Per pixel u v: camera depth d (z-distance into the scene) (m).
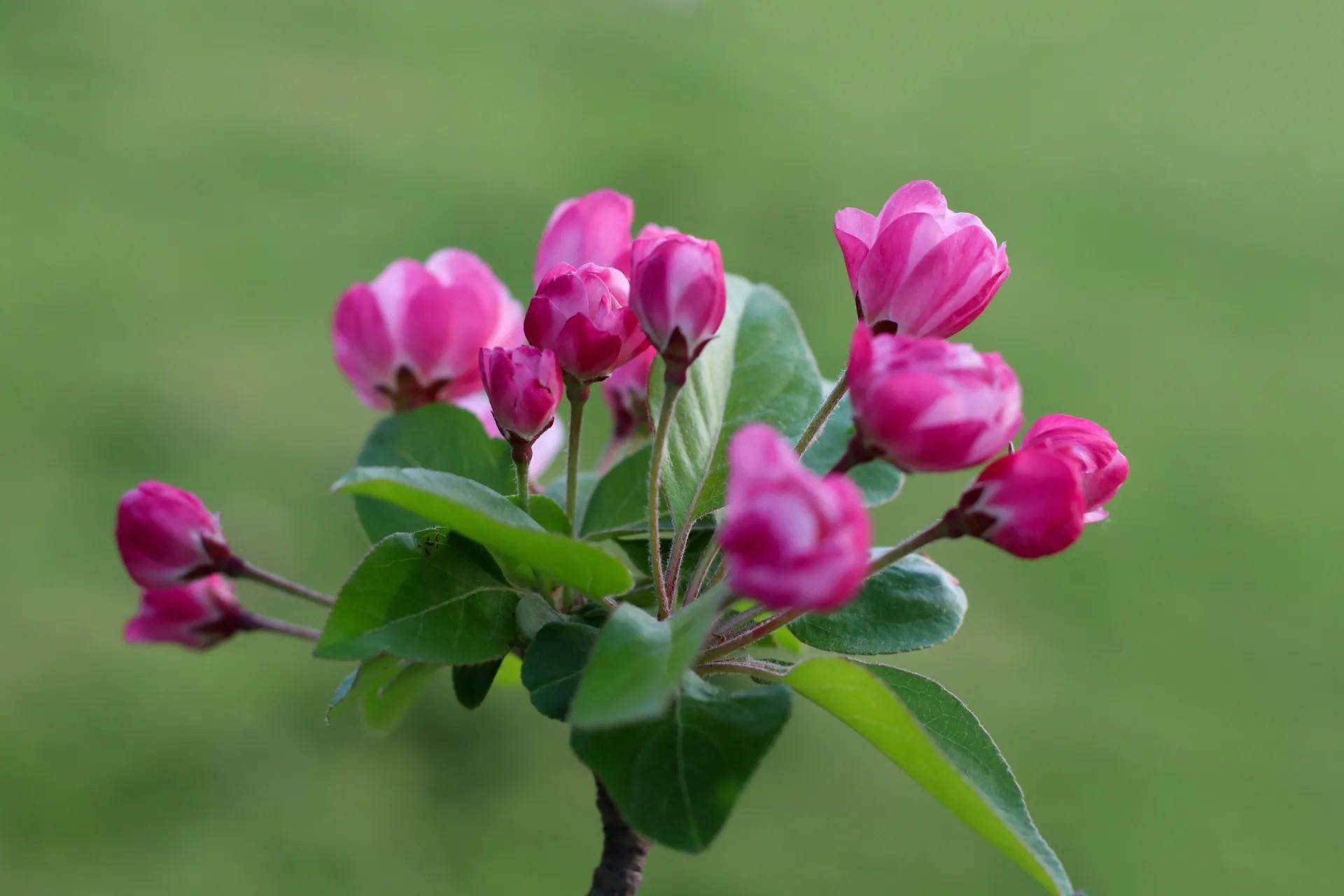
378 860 1.15
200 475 1.63
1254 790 1.40
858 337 0.50
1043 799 1.36
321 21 4.08
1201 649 1.63
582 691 0.49
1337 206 3.39
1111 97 4.37
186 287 2.18
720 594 0.50
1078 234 3.06
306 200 2.60
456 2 4.59
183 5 3.97
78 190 2.54
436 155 3.01
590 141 3.29
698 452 0.55
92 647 1.39
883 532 1.72
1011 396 0.50
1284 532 1.90
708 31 4.76
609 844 0.54
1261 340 2.51
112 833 1.15
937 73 4.57
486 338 0.59
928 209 0.53
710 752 0.50
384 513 0.56
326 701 1.35
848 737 1.39
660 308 0.52
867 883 1.18
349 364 0.59
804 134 3.64
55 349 1.92
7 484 1.60
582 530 0.56
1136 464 2.06
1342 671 1.59
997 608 1.67
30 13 3.58
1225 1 5.45
